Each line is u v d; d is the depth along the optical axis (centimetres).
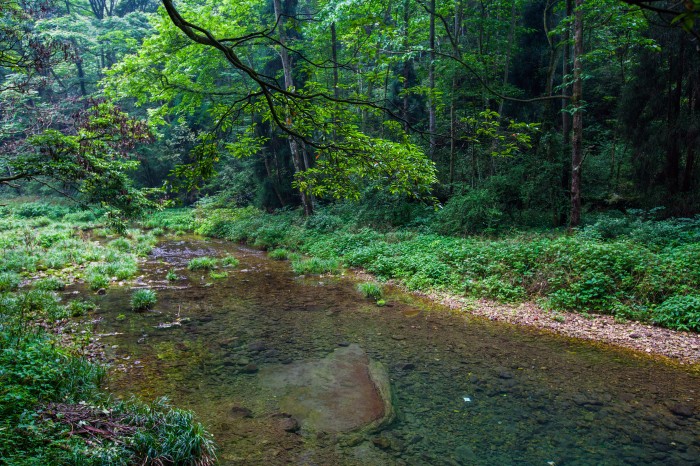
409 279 1226
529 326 877
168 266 1559
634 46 1415
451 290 1106
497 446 472
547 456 454
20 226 2241
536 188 1480
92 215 2692
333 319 938
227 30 1694
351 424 509
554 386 618
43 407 431
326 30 1833
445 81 1795
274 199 2486
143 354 725
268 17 2025
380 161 456
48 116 1113
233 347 767
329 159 477
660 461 445
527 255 1123
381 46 1237
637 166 1434
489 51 1934
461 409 554
